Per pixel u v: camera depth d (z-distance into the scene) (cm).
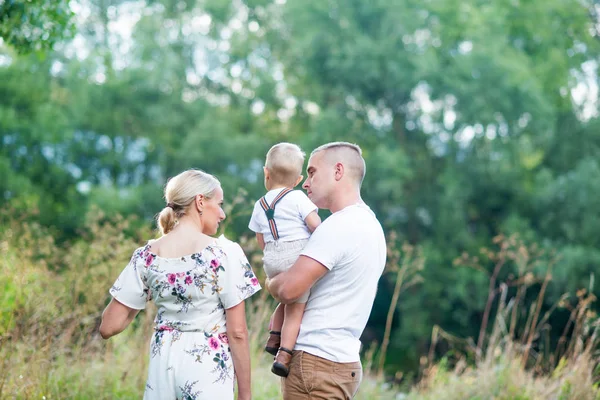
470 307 1736
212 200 308
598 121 1880
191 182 304
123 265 561
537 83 1825
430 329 1808
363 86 1856
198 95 2162
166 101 1933
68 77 1947
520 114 1778
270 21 2220
